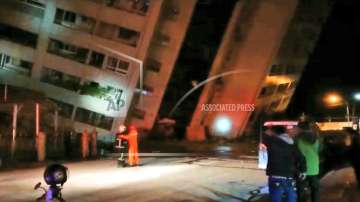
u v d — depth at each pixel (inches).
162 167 838.5
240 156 1157.7
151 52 2047.2
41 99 1493.6
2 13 1953.7
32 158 956.0
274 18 2331.4
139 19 1902.1
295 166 367.9
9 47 1979.6
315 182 426.9
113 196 530.9
